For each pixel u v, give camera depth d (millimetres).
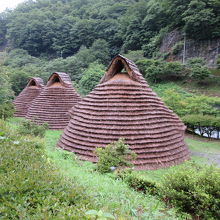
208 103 23953
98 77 34312
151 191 6367
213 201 5320
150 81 40625
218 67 34406
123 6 64562
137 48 52219
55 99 19484
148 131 10664
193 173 6121
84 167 7887
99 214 2648
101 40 53125
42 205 2986
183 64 39594
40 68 45812
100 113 11242
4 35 77250
